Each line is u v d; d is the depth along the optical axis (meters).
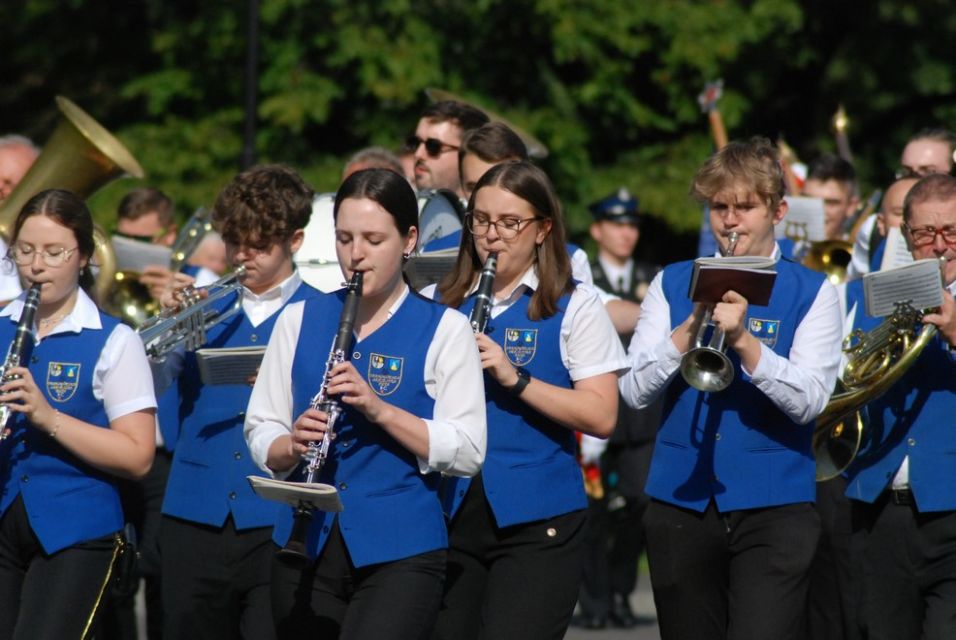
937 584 17.81
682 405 16.97
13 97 53.69
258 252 18.50
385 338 14.84
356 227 14.46
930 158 23.75
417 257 17.78
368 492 14.54
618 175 48.12
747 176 16.59
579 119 48.25
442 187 21.88
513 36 47.78
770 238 17.03
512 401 16.62
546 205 16.58
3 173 23.69
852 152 52.59
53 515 16.36
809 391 16.17
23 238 16.48
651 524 17.06
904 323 17.27
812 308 16.92
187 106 49.25
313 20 46.62
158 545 18.75
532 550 16.44
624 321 26.23
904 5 49.34
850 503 20.38
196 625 18.23
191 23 48.38
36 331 16.73
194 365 18.70
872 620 18.30
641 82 49.56
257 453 14.83
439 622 16.47
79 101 52.50
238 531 17.97
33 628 16.16
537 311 16.64
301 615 14.62
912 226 17.78
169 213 28.20
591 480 30.17
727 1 48.12
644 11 47.03
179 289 18.41
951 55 50.44
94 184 22.47
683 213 47.56
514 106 47.88
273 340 15.16
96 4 52.25
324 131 49.00
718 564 16.78
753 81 49.97
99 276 21.88
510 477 16.44
